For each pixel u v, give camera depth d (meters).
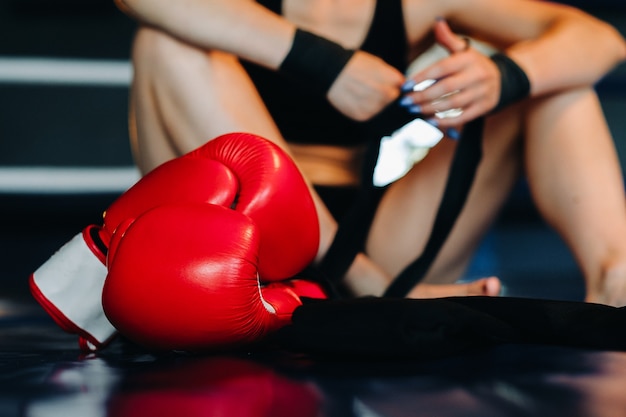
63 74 5.21
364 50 1.71
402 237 1.65
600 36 1.67
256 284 1.07
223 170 1.19
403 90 1.49
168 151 1.53
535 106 1.61
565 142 1.58
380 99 1.50
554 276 4.75
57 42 5.25
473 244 1.72
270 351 1.14
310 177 1.69
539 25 1.72
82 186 5.17
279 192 1.20
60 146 5.21
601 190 1.56
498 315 1.16
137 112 1.54
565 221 1.58
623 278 1.49
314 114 1.69
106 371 0.98
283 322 1.15
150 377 0.92
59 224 5.09
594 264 1.53
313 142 1.72
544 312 1.15
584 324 1.13
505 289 3.55
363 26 1.71
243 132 1.34
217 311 1.02
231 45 1.45
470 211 1.67
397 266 1.67
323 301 1.20
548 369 0.94
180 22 1.43
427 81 1.48
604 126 1.63
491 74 1.49
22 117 5.18
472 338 1.09
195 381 0.88
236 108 1.46
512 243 5.34
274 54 1.47
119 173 5.23
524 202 5.26
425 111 1.49
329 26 1.69
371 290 1.55
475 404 0.74
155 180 1.20
